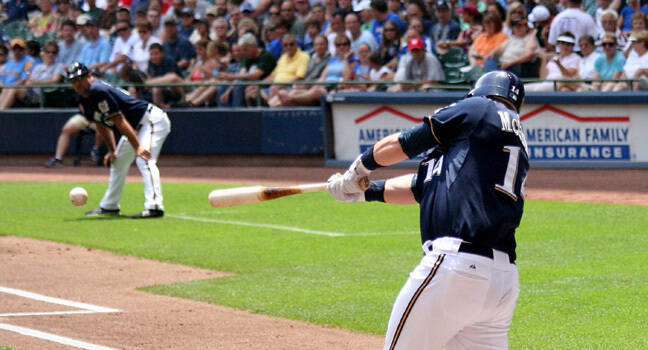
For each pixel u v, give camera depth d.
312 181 45.69
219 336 18.94
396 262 26.66
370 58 51.03
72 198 29.25
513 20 47.66
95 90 32.53
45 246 30.06
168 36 57.62
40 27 71.19
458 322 11.62
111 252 29.08
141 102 34.81
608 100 45.31
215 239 31.05
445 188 11.84
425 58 49.22
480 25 51.34
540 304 21.27
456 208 11.67
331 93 50.31
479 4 55.88
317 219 35.09
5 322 20.03
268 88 52.81
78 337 18.72
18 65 61.59
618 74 46.00
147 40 59.19
